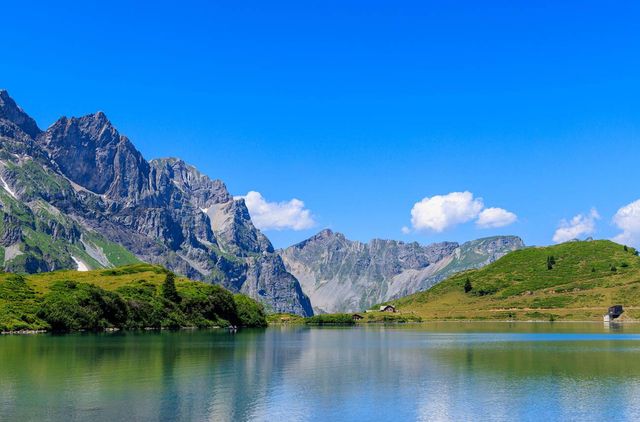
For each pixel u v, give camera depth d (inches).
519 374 3671.3
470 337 7160.4
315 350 5398.6
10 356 4554.6
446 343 6195.9
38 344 5782.5
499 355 4798.2
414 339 6953.7
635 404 2746.1
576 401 2817.4
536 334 7662.4
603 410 2632.9
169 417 2480.3
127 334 7849.4
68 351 4997.5
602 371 3774.6
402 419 2488.9
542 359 4458.7
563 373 3695.9
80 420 2409.0
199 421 2420.0
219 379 3454.7
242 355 4852.4
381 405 2746.1
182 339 6815.9
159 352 4985.2
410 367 4050.2
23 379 3380.9
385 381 3425.2
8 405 2669.8
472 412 2608.3
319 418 2490.2
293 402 2792.8
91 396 2878.9
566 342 6156.5
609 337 6943.9
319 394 2992.1
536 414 2568.9
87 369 3806.6
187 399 2832.2
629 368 3900.1
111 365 4028.1
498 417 2524.6
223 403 2755.9
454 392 3056.1
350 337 7539.4
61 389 3061.0
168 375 3582.7
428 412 2605.8
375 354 4992.6
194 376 3565.5
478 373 3727.9
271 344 6166.3
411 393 3031.5
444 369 3934.5
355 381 3422.7
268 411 2608.3
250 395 2955.2
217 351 5162.4
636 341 6245.1
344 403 2780.5
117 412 2546.8
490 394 2997.0
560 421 2458.2
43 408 2613.2
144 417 2470.5
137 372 3700.8
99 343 5944.9
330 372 3799.2
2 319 7829.7
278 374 3688.5
